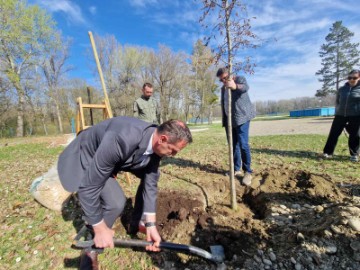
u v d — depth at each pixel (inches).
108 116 167.8
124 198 96.0
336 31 1747.0
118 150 72.1
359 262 88.7
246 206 153.9
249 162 171.9
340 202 127.4
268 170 187.3
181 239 112.6
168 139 74.1
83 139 87.0
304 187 154.3
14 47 869.2
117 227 123.6
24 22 831.1
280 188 155.9
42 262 105.1
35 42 899.4
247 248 103.8
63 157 87.3
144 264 100.1
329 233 99.3
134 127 77.7
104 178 73.0
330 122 775.1
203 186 167.6
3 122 997.2
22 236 121.6
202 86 1524.4
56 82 1187.3
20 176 221.5
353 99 205.9
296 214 125.5
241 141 169.0
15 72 883.4
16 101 945.5
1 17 799.1
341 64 1739.7
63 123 1342.3
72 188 83.6
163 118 1481.3
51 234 122.3
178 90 1513.3
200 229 118.4
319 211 119.8
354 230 97.9
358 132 209.3
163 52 1402.6
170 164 233.0
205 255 97.9
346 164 203.6
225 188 170.6
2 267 102.8
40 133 1185.4
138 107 204.8
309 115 1678.2
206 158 252.8
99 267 100.0
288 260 94.8
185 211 126.1
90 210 74.8
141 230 113.0
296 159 228.2
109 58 1295.5
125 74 1344.7
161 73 1418.6
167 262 100.3
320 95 1846.7
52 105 1247.5
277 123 919.0
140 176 102.0
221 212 136.9
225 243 108.0
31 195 166.1
